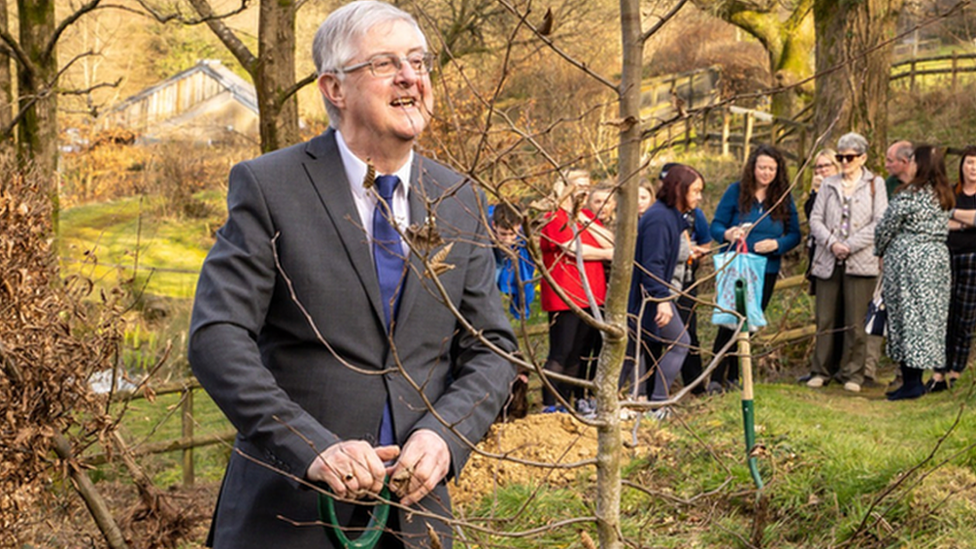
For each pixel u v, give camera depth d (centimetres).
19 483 338
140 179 2339
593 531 451
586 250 579
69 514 377
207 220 2100
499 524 450
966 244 720
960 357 721
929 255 698
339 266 203
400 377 207
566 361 622
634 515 468
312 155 209
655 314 624
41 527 372
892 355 714
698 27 2616
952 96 1695
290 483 199
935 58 1766
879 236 719
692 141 1912
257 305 200
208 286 200
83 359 346
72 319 368
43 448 337
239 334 195
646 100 2347
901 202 705
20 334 335
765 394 657
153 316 1320
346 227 205
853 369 765
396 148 207
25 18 845
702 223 731
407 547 205
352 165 208
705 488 476
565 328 615
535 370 178
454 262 213
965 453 440
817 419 573
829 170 805
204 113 3494
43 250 349
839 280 775
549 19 160
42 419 342
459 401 206
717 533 434
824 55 1055
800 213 1216
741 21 2048
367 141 207
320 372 203
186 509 365
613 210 574
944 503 400
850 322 763
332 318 203
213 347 193
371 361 205
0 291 333
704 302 218
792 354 894
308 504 203
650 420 567
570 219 178
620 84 169
